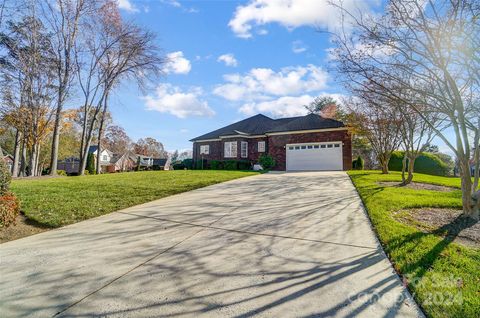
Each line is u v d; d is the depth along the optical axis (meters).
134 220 5.41
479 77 4.22
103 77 20.30
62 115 21.84
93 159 36.16
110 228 4.89
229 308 2.33
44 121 22.06
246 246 3.84
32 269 3.21
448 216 5.16
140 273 3.05
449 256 3.25
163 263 3.31
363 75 4.89
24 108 19.41
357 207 6.08
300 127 21.38
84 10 17.84
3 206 4.84
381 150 14.34
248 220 5.23
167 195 8.21
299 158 21.05
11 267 3.27
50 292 2.66
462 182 5.14
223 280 2.85
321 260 3.30
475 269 2.91
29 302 2.49
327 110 25.83
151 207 6.60
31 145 20.88
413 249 3.48
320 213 5.61
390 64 4.73
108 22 18.59
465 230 4.32
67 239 4.34
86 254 3.67
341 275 2.90
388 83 5.09
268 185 10.05
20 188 9.16
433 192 7.82
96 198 7.55
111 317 2.24
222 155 25.41
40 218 5.50
